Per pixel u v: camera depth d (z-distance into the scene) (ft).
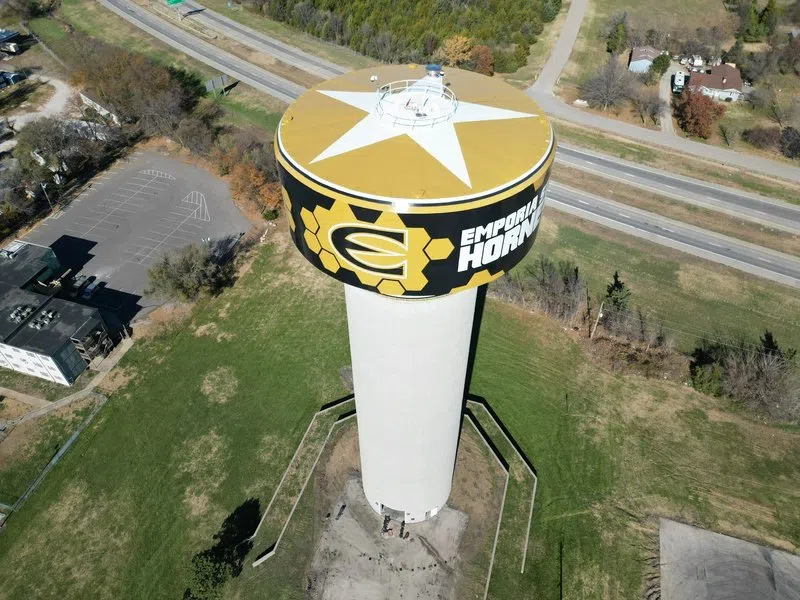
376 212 58.13
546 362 150.10
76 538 114.62
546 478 124.77
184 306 165.78
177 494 121.60
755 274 180.24
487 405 139.13
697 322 163.73
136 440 131.54
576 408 138.92
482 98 75.97
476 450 128.47
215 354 151.43
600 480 124.47
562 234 194.80
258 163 209.46
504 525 115.85
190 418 136.05
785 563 111.24
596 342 155.22
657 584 108.17
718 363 143.74
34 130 214.07
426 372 81.56
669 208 207.72
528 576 108.88
